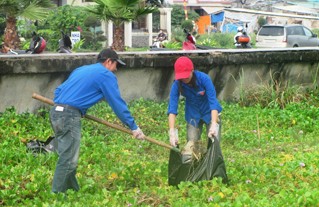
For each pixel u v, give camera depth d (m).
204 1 56.88
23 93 12.41
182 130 11.76
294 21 58.00
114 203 7.45
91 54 12.94
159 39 32.88
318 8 63.28
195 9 57.38
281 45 37.44
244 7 64.62
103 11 20.50
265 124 12.65
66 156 7.82
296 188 7.98
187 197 7.73
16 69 12.16
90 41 35.62
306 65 15.47
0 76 12.09
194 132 8.74
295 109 13.66
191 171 8.13
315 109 13.52
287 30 37.59
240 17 55.41
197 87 8.45
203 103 8.62
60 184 7.87
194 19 53.19
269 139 11.52
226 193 7.70
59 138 7.86
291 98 14.35
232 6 64.31
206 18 54.81
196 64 14.05
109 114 12.14
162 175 8.69
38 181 8.23
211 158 8.12
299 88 14.69
